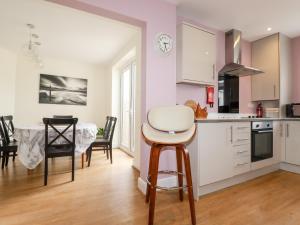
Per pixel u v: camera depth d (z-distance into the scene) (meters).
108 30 3.19
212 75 2.77
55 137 2.60
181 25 2.51
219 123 2.22
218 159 2.21
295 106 3.29
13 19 2.83
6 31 3.23
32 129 2.51
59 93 4.90
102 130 4.91
